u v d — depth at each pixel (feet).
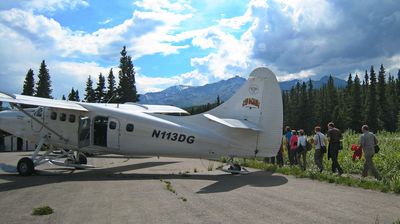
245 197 29.63
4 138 121.90
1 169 50.98
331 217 22.86
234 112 45.55
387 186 33.35
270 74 44.78
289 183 37.65
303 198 29.17
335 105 284.82
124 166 59.00
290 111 301.63
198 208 25.50
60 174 47.44
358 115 266.36
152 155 46.93
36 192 32.50
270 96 44.52
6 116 52.26
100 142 47.85
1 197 30.09
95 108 48.14
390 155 51.70
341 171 44.62
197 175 45.68
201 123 45.83
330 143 45.11
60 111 49.67
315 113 283.79
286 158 64.69
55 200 28.66
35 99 45.80
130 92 201.26
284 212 24.25
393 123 271.49
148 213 24.04
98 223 21.61
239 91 45.73
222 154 44.88
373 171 40.55
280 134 43.88
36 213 23.88
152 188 34.50
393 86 313.94
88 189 34.09
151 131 46.11
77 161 53.42
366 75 311.88
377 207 25.79
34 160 47.80
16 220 22.41
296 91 323.57
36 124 50.67
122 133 46.98
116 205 26.61
